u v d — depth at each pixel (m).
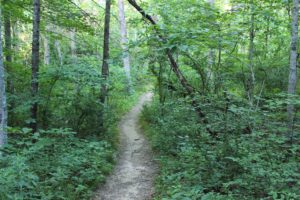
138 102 25.00
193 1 10.11
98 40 23.39
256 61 12.55
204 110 8.55
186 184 7.01
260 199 5.25
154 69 15.05
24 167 5.05
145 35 10.05
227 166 6.77
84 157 8.53
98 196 7.73
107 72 13.20
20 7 12.88
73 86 12.52
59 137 9.04
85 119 12.09
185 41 8.16
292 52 8.20
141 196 7.75
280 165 5.96
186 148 8.38
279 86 12.04
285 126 7.71
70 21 13.22
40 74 10.41
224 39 9.59
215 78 10.81
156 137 12.29
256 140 6.99
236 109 6.73
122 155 11.65
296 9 8.18
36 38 10.48
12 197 4.70
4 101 7.63
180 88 13.23
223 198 5.62
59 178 6.72
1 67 7.61
